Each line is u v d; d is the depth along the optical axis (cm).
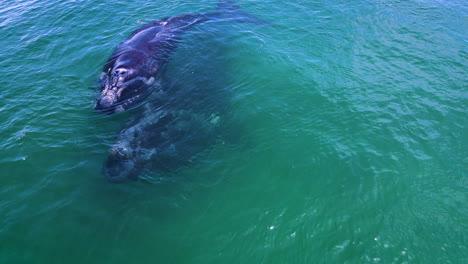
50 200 721
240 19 1603
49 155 833
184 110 988
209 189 760
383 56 1299
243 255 633
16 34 1440
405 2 1723
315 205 724
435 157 853
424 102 1048
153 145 850
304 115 998
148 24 1469
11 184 756
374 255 628
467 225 688
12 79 1137
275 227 680
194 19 1586
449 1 1750
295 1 1756
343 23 1541
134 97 1037
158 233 664
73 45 1362
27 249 625
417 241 654
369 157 845
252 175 797
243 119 977
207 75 1180
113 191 743
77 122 947
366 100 1058
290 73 1199
